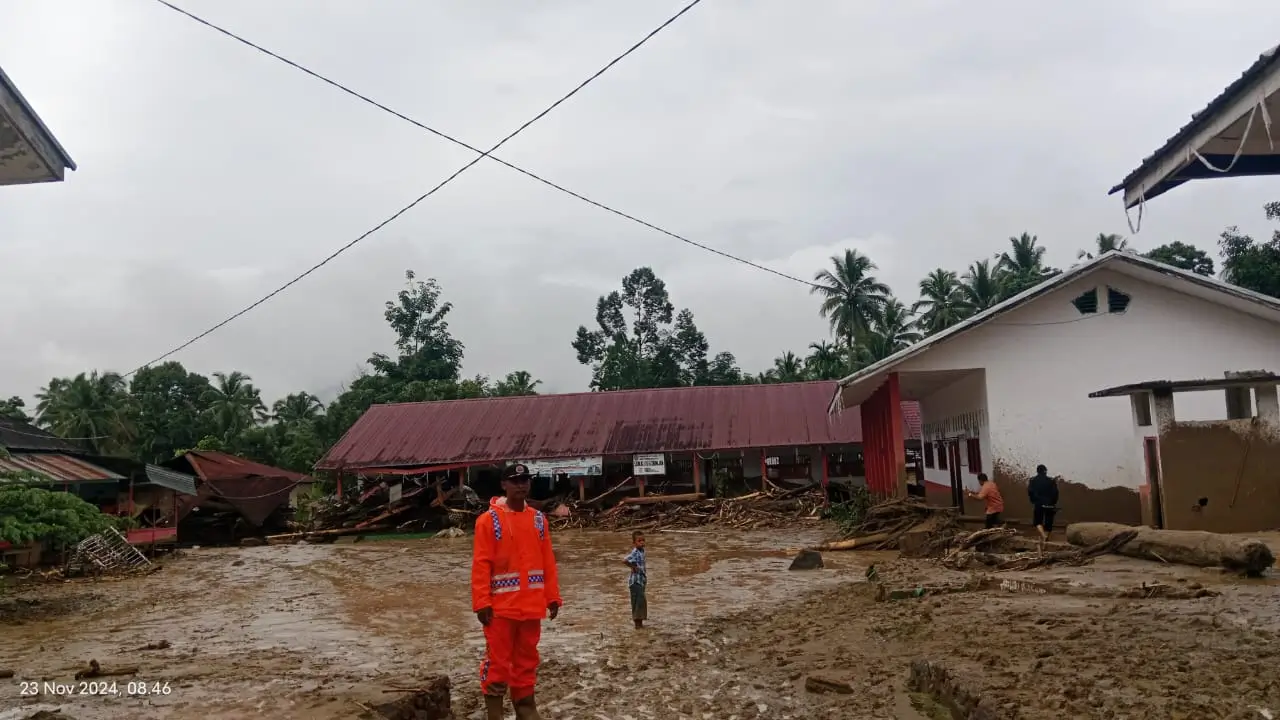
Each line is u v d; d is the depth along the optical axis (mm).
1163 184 6855
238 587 18844
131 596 17578
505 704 7480
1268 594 9234
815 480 39094
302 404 76562
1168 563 12594
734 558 20578
